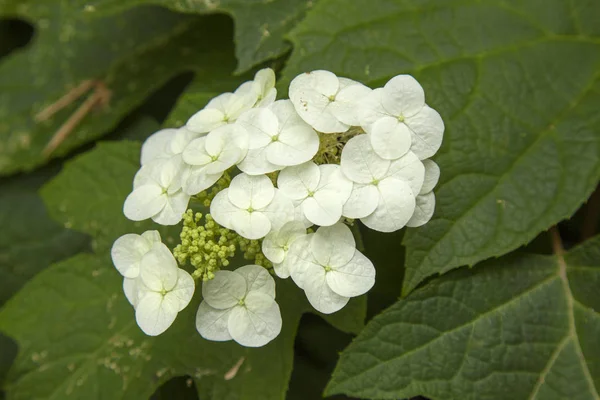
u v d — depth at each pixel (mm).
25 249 781
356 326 639
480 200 632
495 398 629
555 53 659
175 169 611
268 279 599
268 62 684
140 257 608
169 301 594
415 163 598
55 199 698
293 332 645
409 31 658
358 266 598
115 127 777
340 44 652
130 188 692
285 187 598
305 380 696
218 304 601
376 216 597
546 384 631
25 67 786
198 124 616
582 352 632
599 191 680
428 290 633
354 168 598
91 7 718
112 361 673
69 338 681
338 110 601
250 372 651
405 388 626
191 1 686
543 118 647
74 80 776
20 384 681
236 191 597
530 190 634
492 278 638
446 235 627
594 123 645
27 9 788
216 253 598
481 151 640
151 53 761
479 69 654
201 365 658
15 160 776
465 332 633
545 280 641
